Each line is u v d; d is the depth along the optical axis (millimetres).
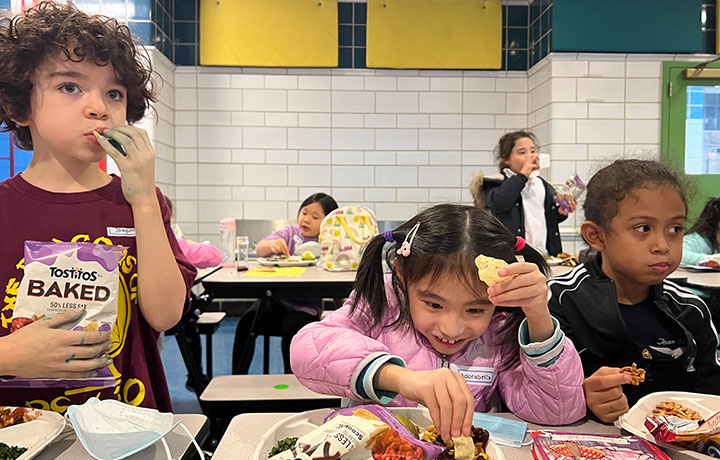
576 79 4035
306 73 4445
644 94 4074
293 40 4344
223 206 4488
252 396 1598
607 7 4004
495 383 949
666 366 1044
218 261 2492
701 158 4148
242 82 4422
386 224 4547
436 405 654
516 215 3117
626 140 4082
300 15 4332
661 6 4027
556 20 3992
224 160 4465
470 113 4520
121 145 860
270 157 4480
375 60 4398
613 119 4070
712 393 1039
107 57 858
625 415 784
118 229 950
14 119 907
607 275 1072
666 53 4078
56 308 745
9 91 855
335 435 565
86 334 727
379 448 568
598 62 4039
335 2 4328
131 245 958
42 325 720
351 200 4539
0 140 3463
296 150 4484
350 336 840
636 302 1074
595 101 4055
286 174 4500
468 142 4535
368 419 596
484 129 4535
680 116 4090
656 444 708
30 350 702
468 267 793
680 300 1062
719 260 2277
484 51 4434
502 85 4512
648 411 811
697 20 4047
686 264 2428
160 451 664
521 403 852
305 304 2578
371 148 4516
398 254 877
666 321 1055
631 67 4059
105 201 958
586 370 1063
